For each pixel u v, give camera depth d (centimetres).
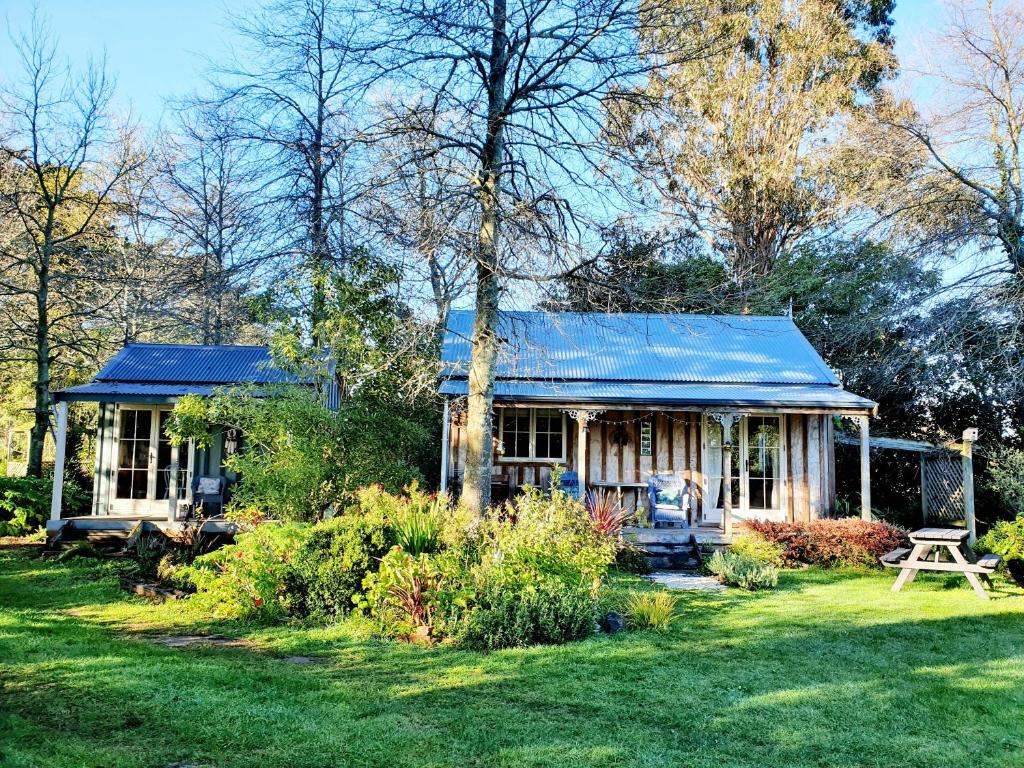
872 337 2533
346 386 1519
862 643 833
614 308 1278
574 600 854
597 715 596
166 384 1691
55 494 1534
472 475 1233
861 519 1521
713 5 1520
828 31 3042
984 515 1842
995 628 905
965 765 516
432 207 1145
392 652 771
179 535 1325
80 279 2280
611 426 1798
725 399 1625
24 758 459
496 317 1266
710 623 930
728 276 2603
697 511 1770
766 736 561
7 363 2592
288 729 545
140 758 480
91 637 803
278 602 919
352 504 1266
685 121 2459
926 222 2417
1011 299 2150
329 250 1463
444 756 510
